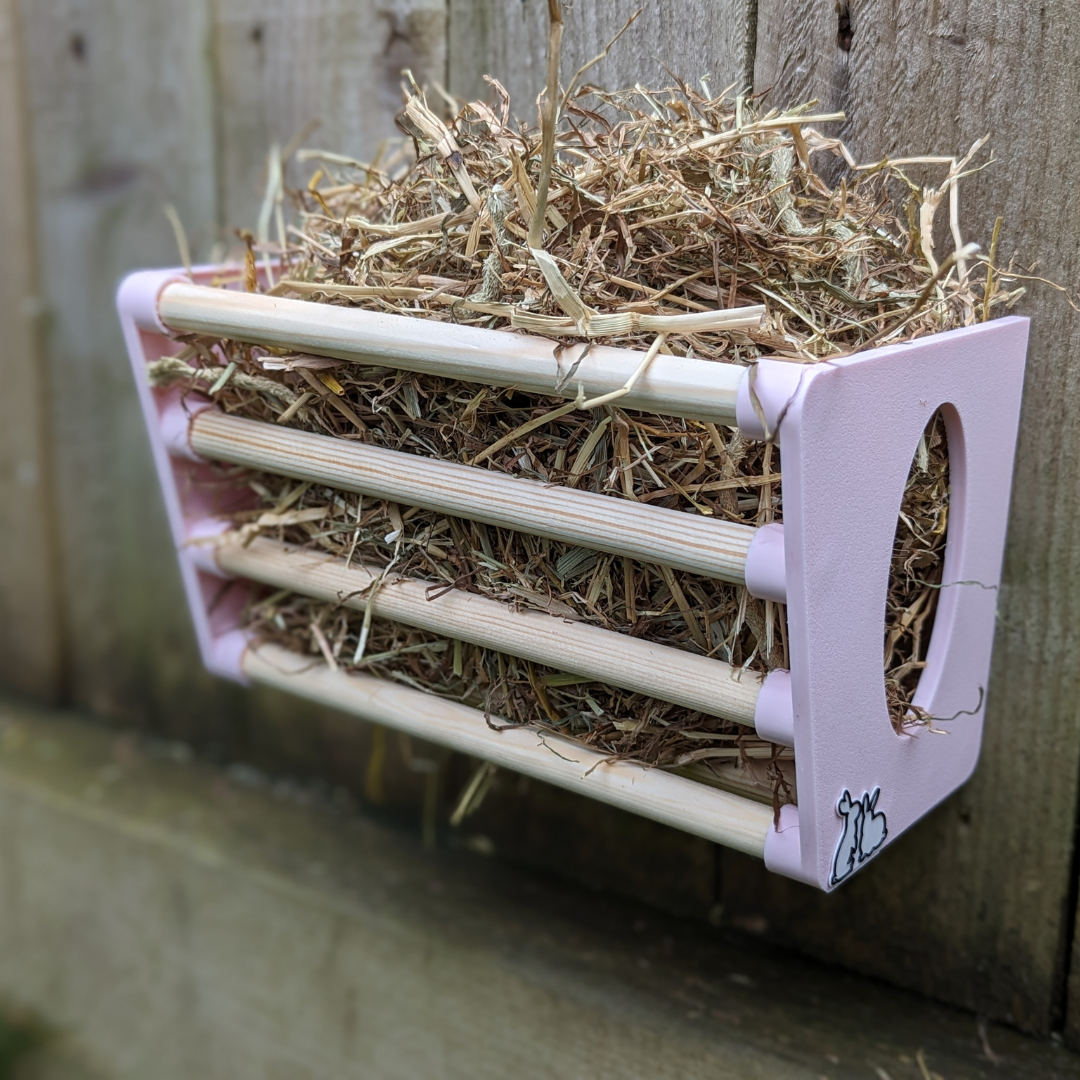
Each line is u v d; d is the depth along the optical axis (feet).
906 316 1.15
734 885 1.69
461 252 1.22
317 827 2.06
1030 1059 1.46
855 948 1.61
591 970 1.65
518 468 1.20
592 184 1.20
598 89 1.37
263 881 1.94
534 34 1.56
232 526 1.48
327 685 1.44
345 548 1.38
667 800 1.21
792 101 1.41
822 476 1.00
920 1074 1.44
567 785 1.28
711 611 1.15
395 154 1.59
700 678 1.12
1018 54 1.29
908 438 1.12
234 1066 2.06
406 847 1.98
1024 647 1.42
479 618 1.25
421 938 1.76
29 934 2.36
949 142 1.34
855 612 1.09
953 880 1.52
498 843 1.93
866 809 1.18
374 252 1.24
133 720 2.43
